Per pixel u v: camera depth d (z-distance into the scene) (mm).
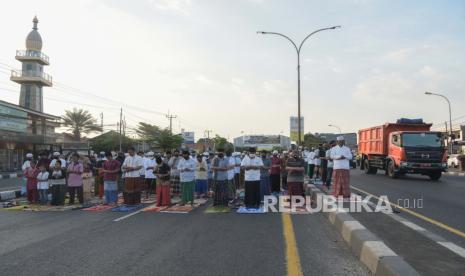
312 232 9133
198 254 7230
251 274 6066
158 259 6914
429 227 9086
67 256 7156
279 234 8930
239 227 9812
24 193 18469
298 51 30594
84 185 16375
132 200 13867
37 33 60188
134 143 64688
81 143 49812
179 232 9250
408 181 22906
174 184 16797
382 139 26672
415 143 23750
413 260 5742
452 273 5109
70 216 11914
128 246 7887
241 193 17078
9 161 40719
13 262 6789
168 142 71188
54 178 14414
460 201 13867
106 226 10125
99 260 6875
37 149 45406
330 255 7113
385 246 6410
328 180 17797
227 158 13547
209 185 17953
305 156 24812
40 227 10094
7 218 11625
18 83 61125
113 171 14547
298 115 30422
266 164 15914
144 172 17062
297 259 6852
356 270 6211
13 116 41000
